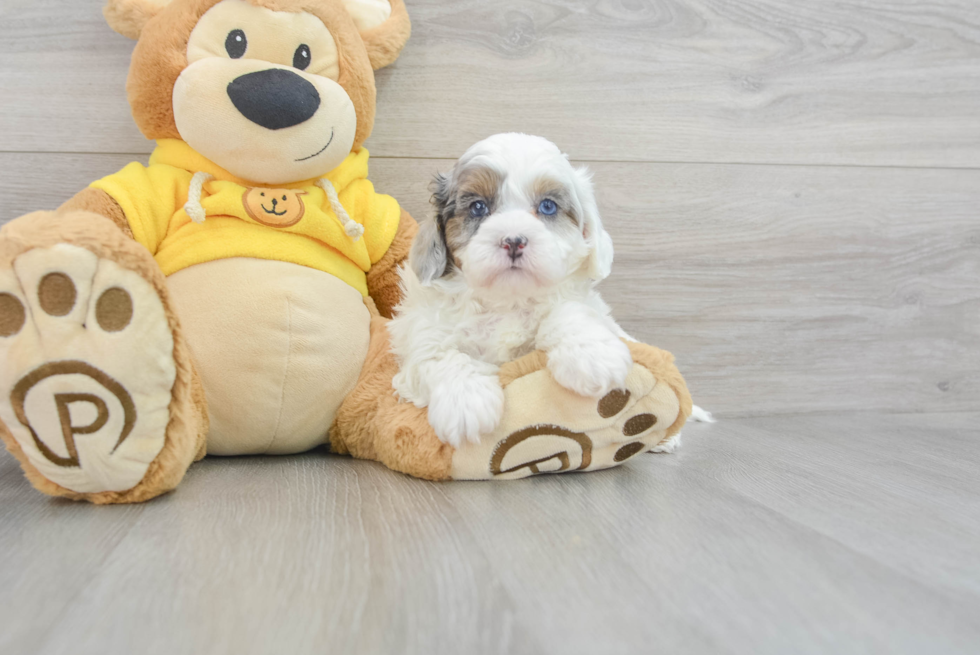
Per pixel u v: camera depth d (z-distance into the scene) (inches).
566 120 87.7
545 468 59.1
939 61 95.2
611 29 87.5
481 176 60.3
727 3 89.7
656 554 40.4
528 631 30.8
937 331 98.1
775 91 91.9
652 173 90.0
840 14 92.4
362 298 71.3
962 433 86.6
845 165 94.3
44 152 78.3
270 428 63.7
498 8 84.9
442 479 58.0
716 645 29.7
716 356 93.6
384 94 83.8
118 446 47.8
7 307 44.5
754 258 93.1
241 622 31.5
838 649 29.7
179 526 44.9
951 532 45.9
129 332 46.6
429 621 31.7
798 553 41.2
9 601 33.5
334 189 69.9
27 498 51.8
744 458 68.9
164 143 68.1
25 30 77.2
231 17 62.7
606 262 66.5
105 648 29.1
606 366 53.9
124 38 78.7
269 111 60.4
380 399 63.7
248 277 62.6
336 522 45.8
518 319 62.7
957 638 30.9
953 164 96.6
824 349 95.9
